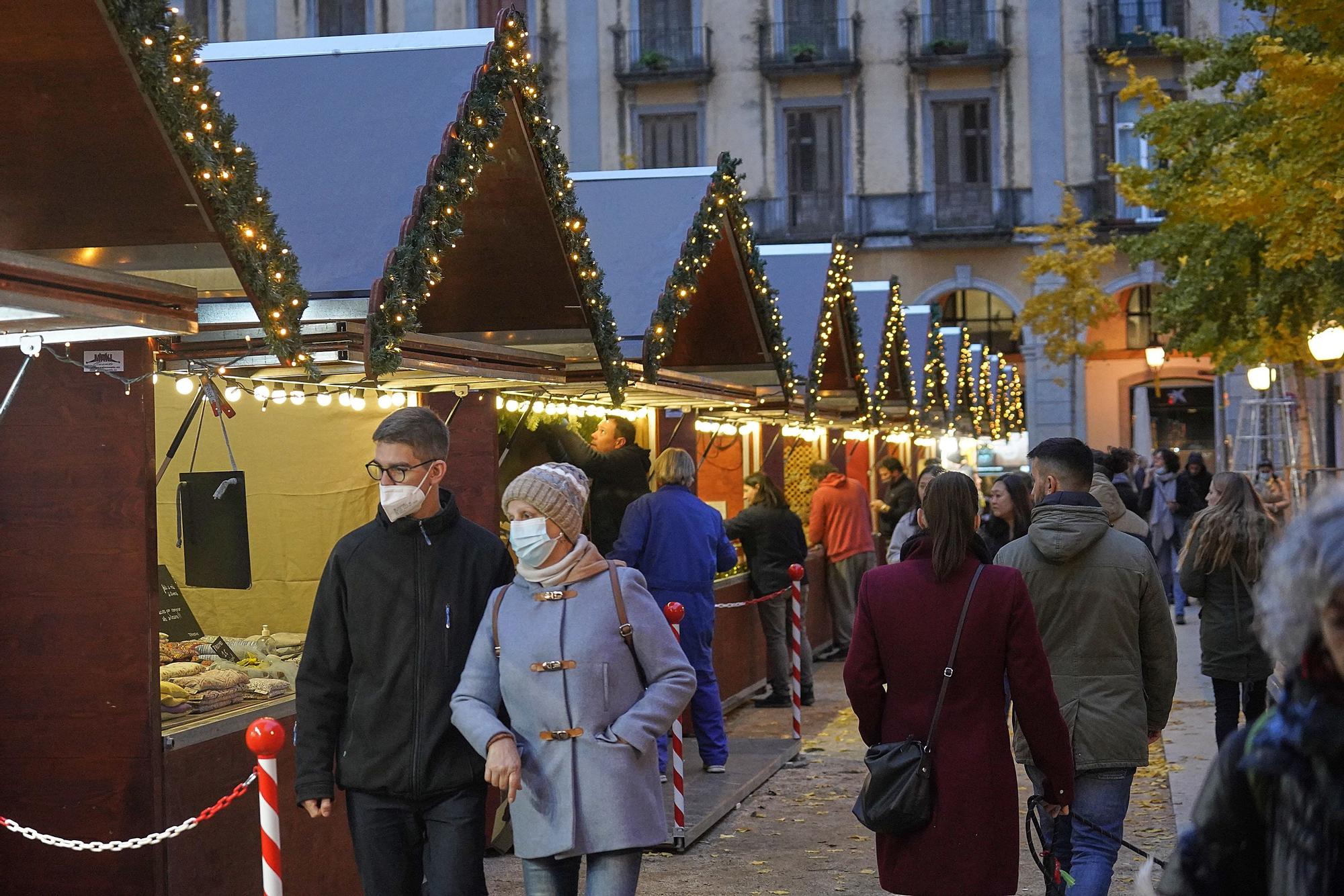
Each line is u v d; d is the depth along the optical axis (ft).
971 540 15.75
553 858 14.03
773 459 47.55
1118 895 21.94
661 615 14.53
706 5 120.37
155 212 16.21
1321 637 6.82
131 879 16.72
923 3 118.83
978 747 15.34
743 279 33.91
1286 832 7.02
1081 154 117.70
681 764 25.14
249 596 26.68
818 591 52.01
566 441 33.96
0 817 16.25
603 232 30.32
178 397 26.04
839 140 120.37
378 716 14.32
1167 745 32.86
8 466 17.02
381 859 14.35
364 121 21.01
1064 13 117.39
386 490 14.53
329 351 19.06
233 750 18.16
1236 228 54.54
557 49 120.88
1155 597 17.65
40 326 15.65
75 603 16.89
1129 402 124.77
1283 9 38.86
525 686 14.05
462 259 24.59
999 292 119.65
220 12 117.08
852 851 25.05
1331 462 64.64
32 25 13.62
